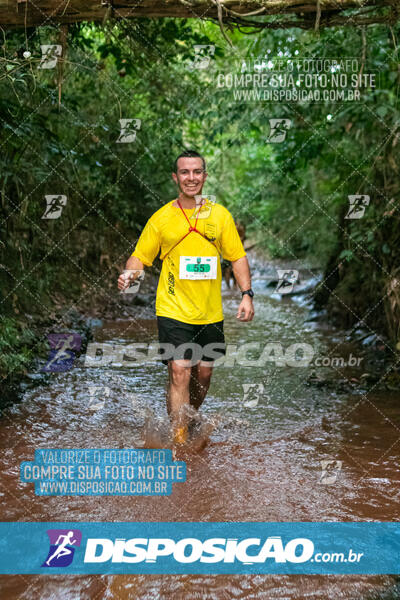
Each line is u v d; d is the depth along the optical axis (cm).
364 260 724
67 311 755
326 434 380
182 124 997
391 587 215
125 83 904
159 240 361
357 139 688
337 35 624
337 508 276
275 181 1151
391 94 621
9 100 511
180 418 358
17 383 475
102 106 878
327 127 733
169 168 1043
